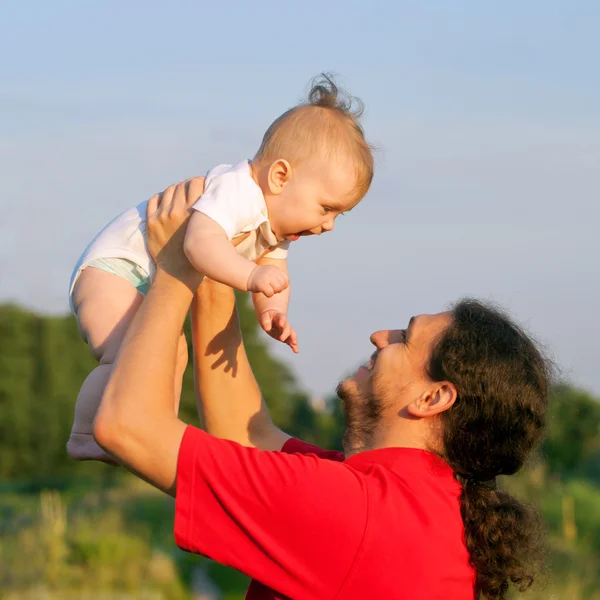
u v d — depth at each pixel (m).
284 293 4.30
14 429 44.28
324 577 3.18
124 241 3.96
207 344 4.20
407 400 3.65
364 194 4.17
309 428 47.12
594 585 13.71
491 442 3.57
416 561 3.24
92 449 3.72
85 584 17.20
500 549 3.44
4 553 17.72
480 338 3.61
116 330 3.84
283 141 4.02
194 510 3.19
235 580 18.83
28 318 45.84
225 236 3.64
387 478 3.40
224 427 4.21
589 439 24.89
